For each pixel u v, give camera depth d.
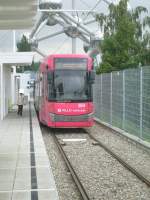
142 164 16.41
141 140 21.44
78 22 50.28
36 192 11.12
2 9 13.59
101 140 23.72
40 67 32.47
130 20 38.16
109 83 31.17
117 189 12.38
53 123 26.70
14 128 29.08
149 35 37.41
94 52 47.03
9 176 13.23
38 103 35.50
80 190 11.84
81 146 21.55
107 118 32.12
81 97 26.88
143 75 21.52
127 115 25.48
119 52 37.28
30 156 17.14
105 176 14.24
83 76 27.12
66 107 26.72
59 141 23.31
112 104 30.03
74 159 17.66
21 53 41.31
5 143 21.27
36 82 40.12
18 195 10.79
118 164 16.42
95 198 11.34
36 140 22.45
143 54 36.78
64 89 26.88
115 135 26.03
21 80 73.06
